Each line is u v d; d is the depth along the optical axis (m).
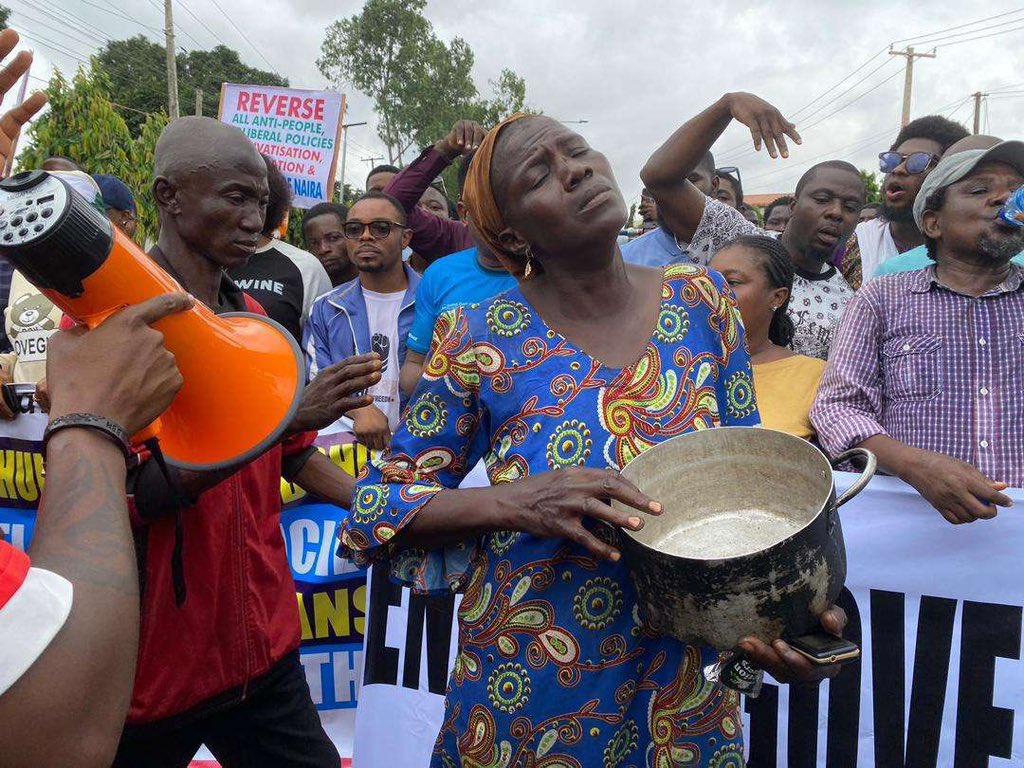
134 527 1.92
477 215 1.68
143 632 1.98
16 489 3.10
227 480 2.09
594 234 1.51
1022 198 2.20
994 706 2.30
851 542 2.41
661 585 1.37
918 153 4.10
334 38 43.69
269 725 2.24
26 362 3.07
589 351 1.60
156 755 2.11
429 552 1.74
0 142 1.19
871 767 2.41
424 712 2.75
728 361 1.68
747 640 1.35
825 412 2.41
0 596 0.85
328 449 3.24
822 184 3.65
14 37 1.14
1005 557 2.29
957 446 2.33
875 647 2.40
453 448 1.69
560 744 1.57
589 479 1.41
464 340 1.65
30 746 0.86
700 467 1.54
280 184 4.10
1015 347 2.31
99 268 1.17
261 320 1.76
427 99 43.38
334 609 3.02
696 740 1.59
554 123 1.58
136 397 1.05
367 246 4.14
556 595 1.57
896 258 3.35
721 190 5.45
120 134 11.66
